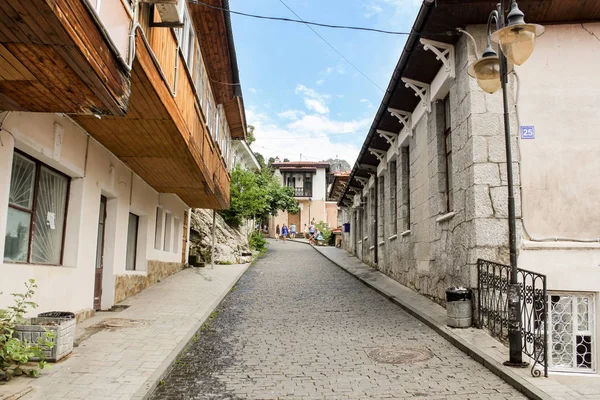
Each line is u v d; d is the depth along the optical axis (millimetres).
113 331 8328
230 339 8414
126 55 5262
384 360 7059
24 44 4004
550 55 9023
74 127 8328
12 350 5438
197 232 21859
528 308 7879
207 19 10828
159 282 14969
